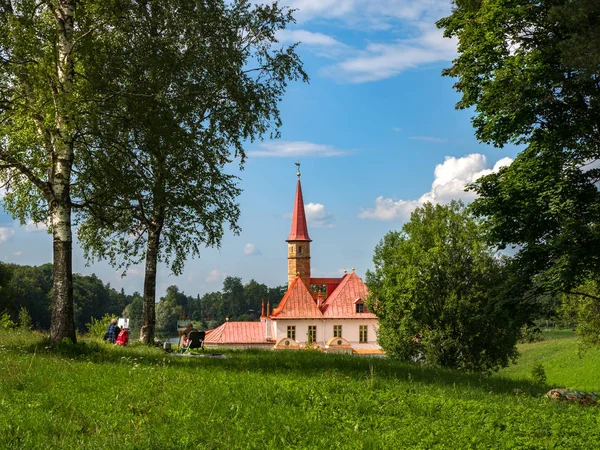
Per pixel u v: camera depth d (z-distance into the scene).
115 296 159.62
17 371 11.44
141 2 20.72
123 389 10.36
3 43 15.89
